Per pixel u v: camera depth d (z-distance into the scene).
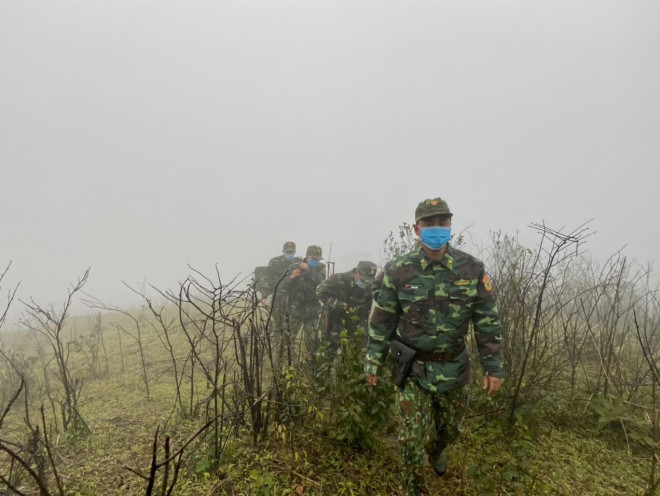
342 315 4.31
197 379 4.52
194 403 3.73
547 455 2.78
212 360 5.05
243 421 2.83
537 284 4.00
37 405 4.07
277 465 2.56
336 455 2.70
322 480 2.46
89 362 5.47
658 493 2.25
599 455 2.80
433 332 2.38
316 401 2.94
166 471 1.46
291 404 2.83
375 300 2.64
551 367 3.85
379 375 2.65
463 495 2.41
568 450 2.85
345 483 2.44
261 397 2.67
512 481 2.44
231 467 2.52
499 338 2.45
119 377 4.90
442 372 2.37
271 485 2.25
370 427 2.83
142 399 4.00
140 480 2.47
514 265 3.79
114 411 3.72
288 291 5.57
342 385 2.82
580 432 3.09
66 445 2.97
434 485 2.52
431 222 2.39
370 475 2.55
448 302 2.39
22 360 4.92
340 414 2.76
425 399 2.40
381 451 2.78
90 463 2.70
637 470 2.65
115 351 6.29
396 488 2.46
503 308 3.80
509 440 2.95
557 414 3.27
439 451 2.58
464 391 2.53
